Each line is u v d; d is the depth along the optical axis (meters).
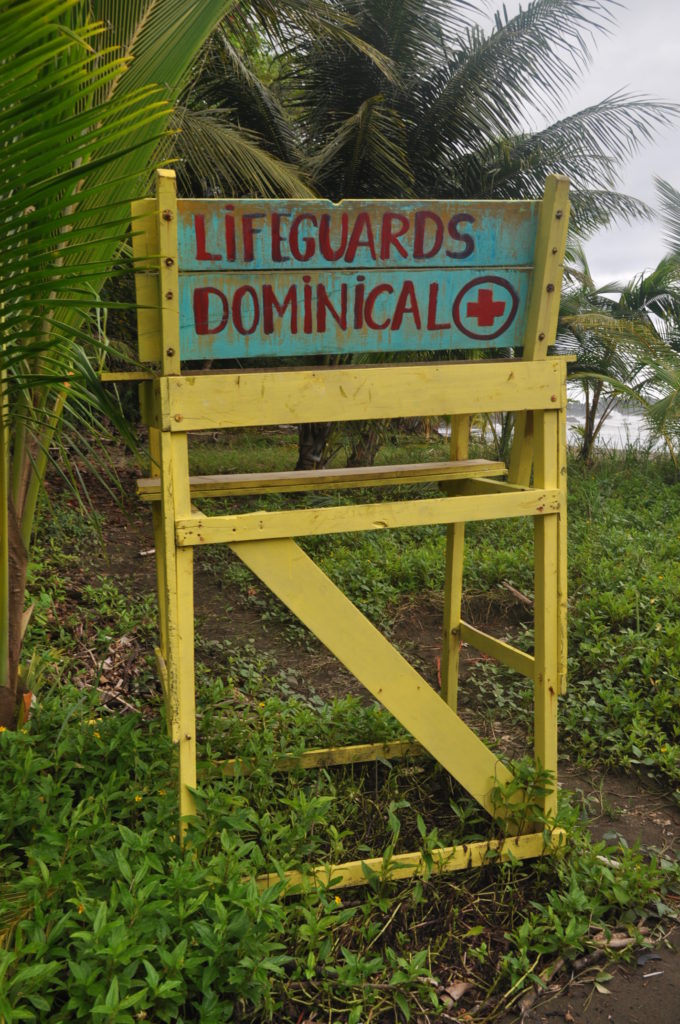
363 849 2.55
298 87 8.34
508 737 3.65
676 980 2.25
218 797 2.39
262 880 2.30
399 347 2.38
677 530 6.63
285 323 2.25
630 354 9.39
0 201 1.96
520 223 2.39
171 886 2.02
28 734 2.94
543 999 2.17
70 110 2.28
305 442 8.91
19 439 2.91
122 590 5.36
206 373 2.21
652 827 3.00
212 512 7.22
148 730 3.25
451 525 3.32
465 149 8.30
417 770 3.13
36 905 1.93
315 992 2.12
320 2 6.44
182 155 6.15
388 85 7.96
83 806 2.53
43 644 4.12
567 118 8.59
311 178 7.48
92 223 2.76
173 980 1.79
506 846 2.59
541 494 2.51
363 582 5.30
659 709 3.61
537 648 2.66
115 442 10.13
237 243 2.15
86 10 2.74
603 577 5.21
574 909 2.36
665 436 9.56
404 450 10.52
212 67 7.37
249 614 5.14
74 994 1.77
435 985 2.16
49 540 6.06
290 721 3.39
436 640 4.78
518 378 2.46
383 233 2.26
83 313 2.81
